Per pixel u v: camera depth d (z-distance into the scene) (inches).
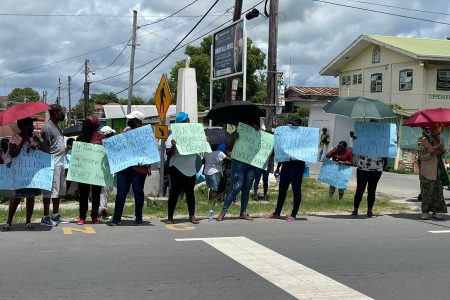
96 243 280.5
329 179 477.7
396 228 344.5
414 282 220.8
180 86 567.5
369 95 1284.4
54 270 226.7
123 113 1544.0
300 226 345.4
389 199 527.8
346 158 476.7
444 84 1114.7
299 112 1686.8
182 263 242.5
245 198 367.6
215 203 439.5
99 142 340.8
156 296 195.2
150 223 346.9
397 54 1177.4
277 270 234.4
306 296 198.7
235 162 362.9
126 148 331.3
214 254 261.1
